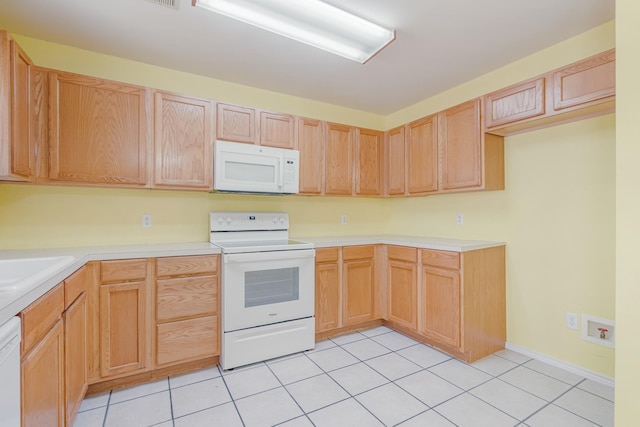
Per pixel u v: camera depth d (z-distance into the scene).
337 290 2.81
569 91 1.95
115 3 1.76
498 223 2.63
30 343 1.06
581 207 2.15
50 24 1.96
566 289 2.22
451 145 2.70
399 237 3.17
